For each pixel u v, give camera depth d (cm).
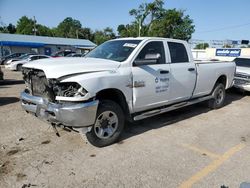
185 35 5391
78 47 4803
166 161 403
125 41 534
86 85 395
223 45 4328
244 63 1103
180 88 576
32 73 436
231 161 409
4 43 3931
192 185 339
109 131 454
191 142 483
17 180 340
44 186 329
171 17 5175
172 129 553
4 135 491
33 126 543
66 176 353
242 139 506
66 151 428
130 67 468
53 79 396
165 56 544
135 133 521
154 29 5147
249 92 1032
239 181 351
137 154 425
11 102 767
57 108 390
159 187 333
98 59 481
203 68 645
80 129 409
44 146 445
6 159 396
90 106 399
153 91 508
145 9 5209
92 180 345
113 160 401
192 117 653
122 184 338
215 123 607
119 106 459
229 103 843
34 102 432
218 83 739
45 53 4459
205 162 403
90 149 438
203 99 676
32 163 385
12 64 2112
